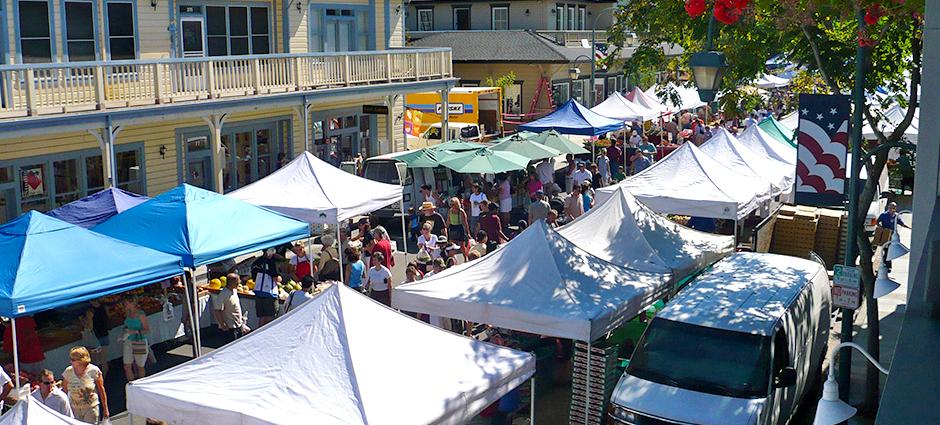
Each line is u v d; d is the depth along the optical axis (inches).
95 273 505.7
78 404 458.0
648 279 545.6
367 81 1079.6
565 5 2042.3
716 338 459.5
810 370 531.8
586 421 494.0
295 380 365.4
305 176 737.0
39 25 823.1
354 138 1222.9
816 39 580.7
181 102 838.5
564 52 1796.3
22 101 791.1
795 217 851.4
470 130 1396.4
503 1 1979.6
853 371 595.5
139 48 913.5
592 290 502.6
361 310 398.3
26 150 806.5
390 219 999.0
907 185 1176.8
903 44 561.9
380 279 629.6
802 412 538.6
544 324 472.1
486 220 863.7
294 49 1096.8
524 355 415.8
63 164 847.1
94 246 522.9
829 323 586.6
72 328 582.2
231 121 1016.9
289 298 592.7
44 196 831.7
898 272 840.9
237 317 614.9
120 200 691.4
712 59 433.7
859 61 435.5
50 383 442.6
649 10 709.3
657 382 450.0
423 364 386.3
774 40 617.6
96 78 765.9
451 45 1846.7
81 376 458.6
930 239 200.1
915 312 176.1
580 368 497.4
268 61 945.5
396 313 411.2
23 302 470.6
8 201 799.1
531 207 868.0
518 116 1680.6
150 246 578.6
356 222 973.2
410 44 1865.2
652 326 476.4
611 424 449.4
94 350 566.9
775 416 451.5
